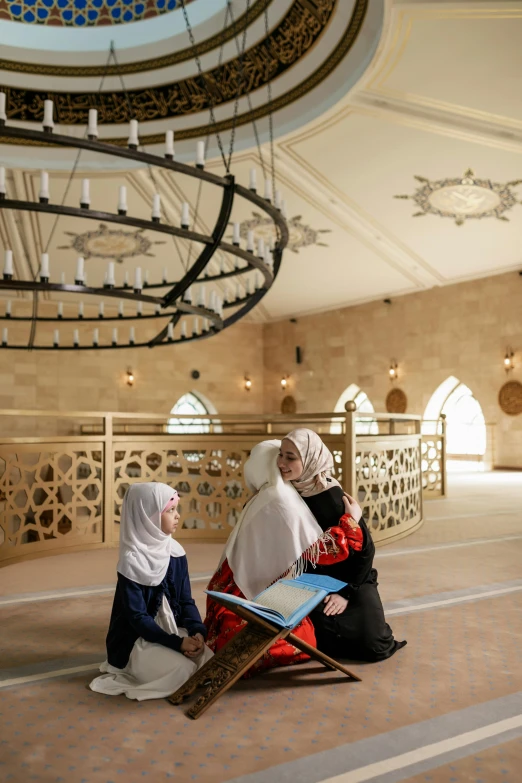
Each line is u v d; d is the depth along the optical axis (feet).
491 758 6.86
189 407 68.69
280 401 69.21
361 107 30.45
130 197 40.27
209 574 15.52
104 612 12.46
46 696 8.50
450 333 54.75
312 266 52.85
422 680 9.00
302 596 8.53
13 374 58.95
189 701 8.32
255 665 9.04
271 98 33.47
